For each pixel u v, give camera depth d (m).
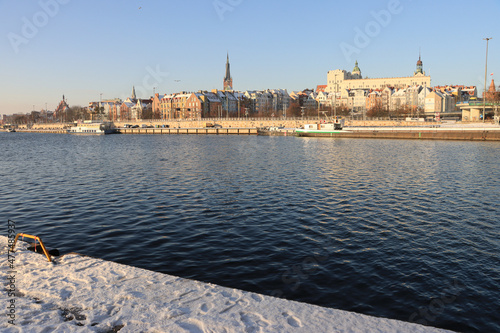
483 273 16.80
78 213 27.89
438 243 20.83
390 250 19.69
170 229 23.61
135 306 10.44
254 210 28.36
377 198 32.38
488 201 31.05
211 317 9.74
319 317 9.81
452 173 46.03
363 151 76.25
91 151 86.75
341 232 22.92
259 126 168.50
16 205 30.81
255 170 50.03
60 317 9.88
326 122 137.25
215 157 67.44
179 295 11.16
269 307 10.38
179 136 157.12
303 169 50.56
